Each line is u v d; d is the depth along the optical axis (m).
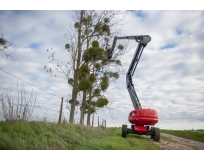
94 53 15.85
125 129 13.51
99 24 17.59
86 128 12.02
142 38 14.10
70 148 7.56
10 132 6.98
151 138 14.39
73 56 16.91
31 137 7.18
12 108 7.98
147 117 13.26
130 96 14.97
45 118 9.59
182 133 19.05
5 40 10.45
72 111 15.88
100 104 17.27
